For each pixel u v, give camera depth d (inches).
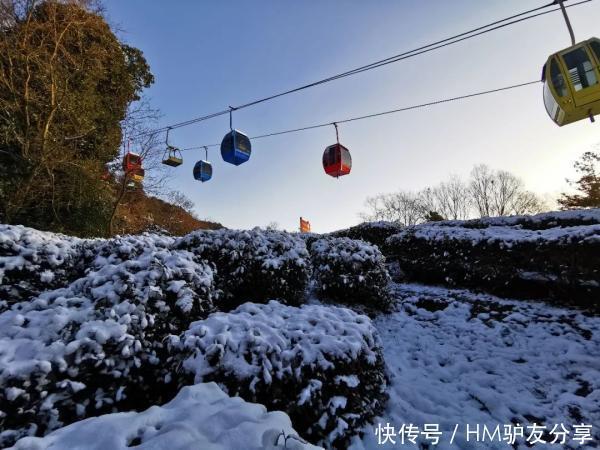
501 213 1136.2
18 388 71.4
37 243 137.0
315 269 209.8
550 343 148.4
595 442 92.5
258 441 56.5
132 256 133.5
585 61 129.3
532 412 107.4
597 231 173.2
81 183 295.3
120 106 370.0
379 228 396.8
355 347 98.3
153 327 100.5
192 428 58.9
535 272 194.2
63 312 92.8
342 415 88.4
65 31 287.1
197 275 123.3
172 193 406.9
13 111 259.9
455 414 108.8
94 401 82.3
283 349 91.7
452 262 241.1
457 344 162.2
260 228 190.9
